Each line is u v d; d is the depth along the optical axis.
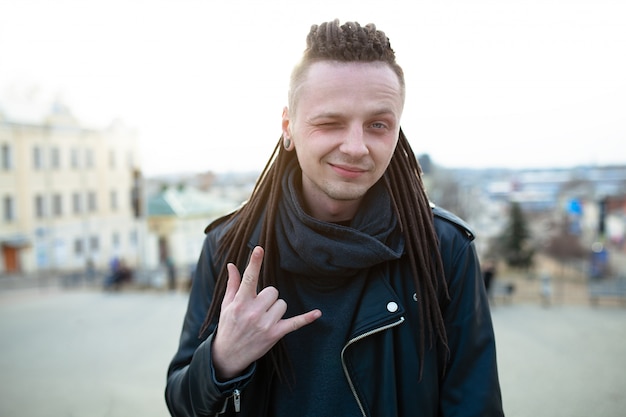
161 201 32.38
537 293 18.08
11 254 30.50
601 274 28.09
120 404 6.66
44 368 8.53
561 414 6.12
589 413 6.14
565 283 22.92
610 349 9.32
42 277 26.77
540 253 49.69
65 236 32.97
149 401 6.75
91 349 9.84
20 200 30.98
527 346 9.65
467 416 1.12
